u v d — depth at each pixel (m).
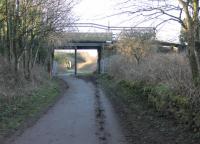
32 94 27.84
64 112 21.94
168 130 14.84
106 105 25.94
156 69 24.55
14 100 23.27
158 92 19.34
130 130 16.30
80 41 60.12
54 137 14.73
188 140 12.90
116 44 49.53
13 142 13.70
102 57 63.38
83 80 58.00
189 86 15.64
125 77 37.69
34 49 39.56
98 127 17.14
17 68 30.86
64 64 90.62
